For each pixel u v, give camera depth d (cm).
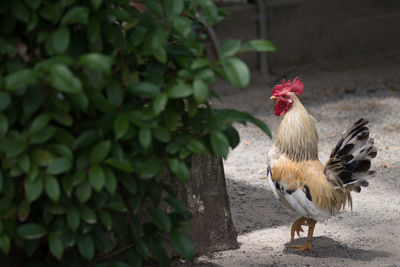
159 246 447
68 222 378
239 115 393
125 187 425
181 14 393
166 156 406
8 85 321
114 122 369
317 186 557
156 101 362
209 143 407
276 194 588
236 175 864
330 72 1412
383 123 1072
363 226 662
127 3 420
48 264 427
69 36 364
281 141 579
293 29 1449
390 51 1554
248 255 582
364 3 1505
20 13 360
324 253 583
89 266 445
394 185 800
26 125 371
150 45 384
